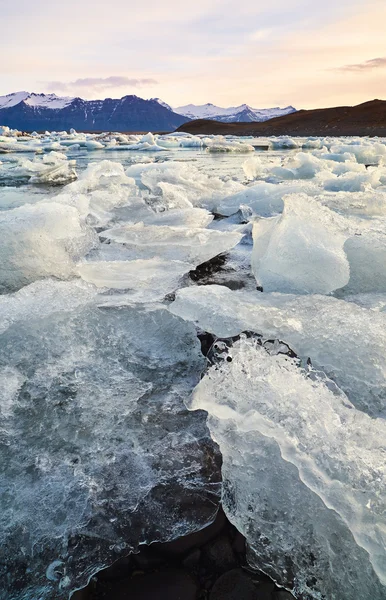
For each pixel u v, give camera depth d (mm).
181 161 12008
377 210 4184
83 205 4121
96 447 1355
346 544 1024
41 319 1912
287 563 1043
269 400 1298
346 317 1857
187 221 3961
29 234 2711
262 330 1862
